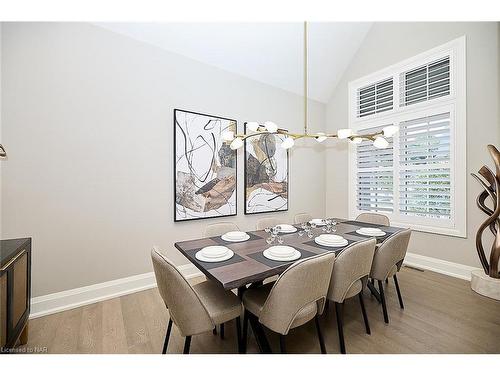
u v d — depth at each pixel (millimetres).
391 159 3406
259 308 1447
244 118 3346
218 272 1363
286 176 3811
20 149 1996
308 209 4176
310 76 3797
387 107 3436
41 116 2070
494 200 2258
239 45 2943
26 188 2027
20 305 1533
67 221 2199
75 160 2223
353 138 2365
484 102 2539
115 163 2422
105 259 2387
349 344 1647
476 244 2412
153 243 2662
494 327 1816
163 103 2695
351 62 3879
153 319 1995
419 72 3094
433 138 2949
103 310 2137
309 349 1602
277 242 1951
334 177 4273
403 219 3279
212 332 1816
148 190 2619
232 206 3223
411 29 3113
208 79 3016
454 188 2785
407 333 1765
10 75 1953
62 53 2148
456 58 2717
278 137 3707
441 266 2904
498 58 2441
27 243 1640
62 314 2066
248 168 3381
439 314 2012
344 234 2219
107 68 2363
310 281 1279
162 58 2682
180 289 1234
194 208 2908
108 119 2375
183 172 2816
